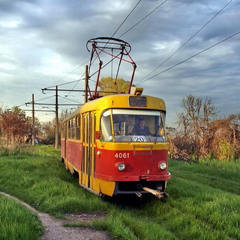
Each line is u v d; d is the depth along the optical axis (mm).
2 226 5449
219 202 8625
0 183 12258
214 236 6414
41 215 7699
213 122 24875
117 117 8883
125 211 8438
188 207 8422
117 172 8500
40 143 55000
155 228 6539
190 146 25484
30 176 12648
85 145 10555
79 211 8078
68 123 15602
